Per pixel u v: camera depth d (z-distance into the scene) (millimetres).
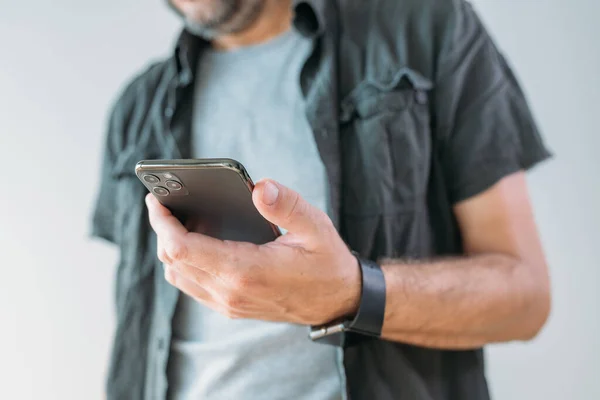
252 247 473
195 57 896
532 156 685
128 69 1371
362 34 769
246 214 477
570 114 1144
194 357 728
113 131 958
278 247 480
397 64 709
